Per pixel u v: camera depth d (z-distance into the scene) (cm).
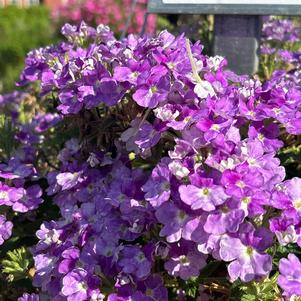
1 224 35
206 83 31
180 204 27
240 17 47
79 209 33
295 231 27
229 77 36
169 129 33
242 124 32
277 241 30
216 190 26
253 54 48
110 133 37
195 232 27
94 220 32
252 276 26
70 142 39
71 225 33
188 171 28
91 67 34
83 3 188
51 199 40
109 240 31
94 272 30
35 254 33
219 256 27
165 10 44
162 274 32
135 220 30
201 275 31
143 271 29
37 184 40
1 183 37
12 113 61
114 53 34
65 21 193
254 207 26
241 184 27
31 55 44
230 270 26
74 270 29
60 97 35
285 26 63
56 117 46
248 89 32
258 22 47
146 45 34
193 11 44
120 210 31
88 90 34
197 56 34
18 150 43
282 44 65
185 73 32
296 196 28
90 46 41
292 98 33
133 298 29
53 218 39
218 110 30
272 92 32
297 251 32
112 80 33
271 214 28
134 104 34
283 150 38
